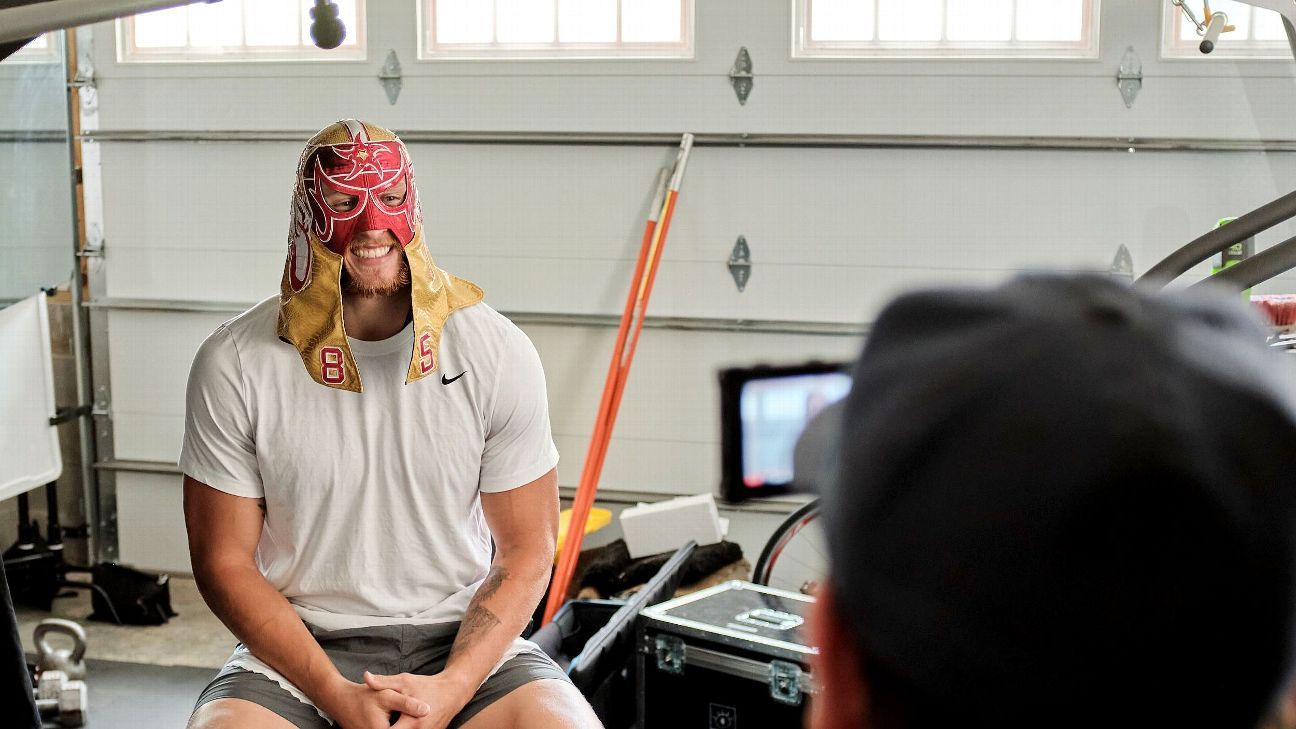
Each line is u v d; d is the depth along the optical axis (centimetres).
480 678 176
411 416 184
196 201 480
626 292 457
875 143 433
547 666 185
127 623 429
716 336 449
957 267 438
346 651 183
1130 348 35
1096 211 430
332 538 185
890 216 438
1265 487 33
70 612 440
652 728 259
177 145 477
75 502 492
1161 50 419
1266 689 33
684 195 447
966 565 33
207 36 473
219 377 183
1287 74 412
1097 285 38
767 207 443
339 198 177
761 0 434
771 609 264
